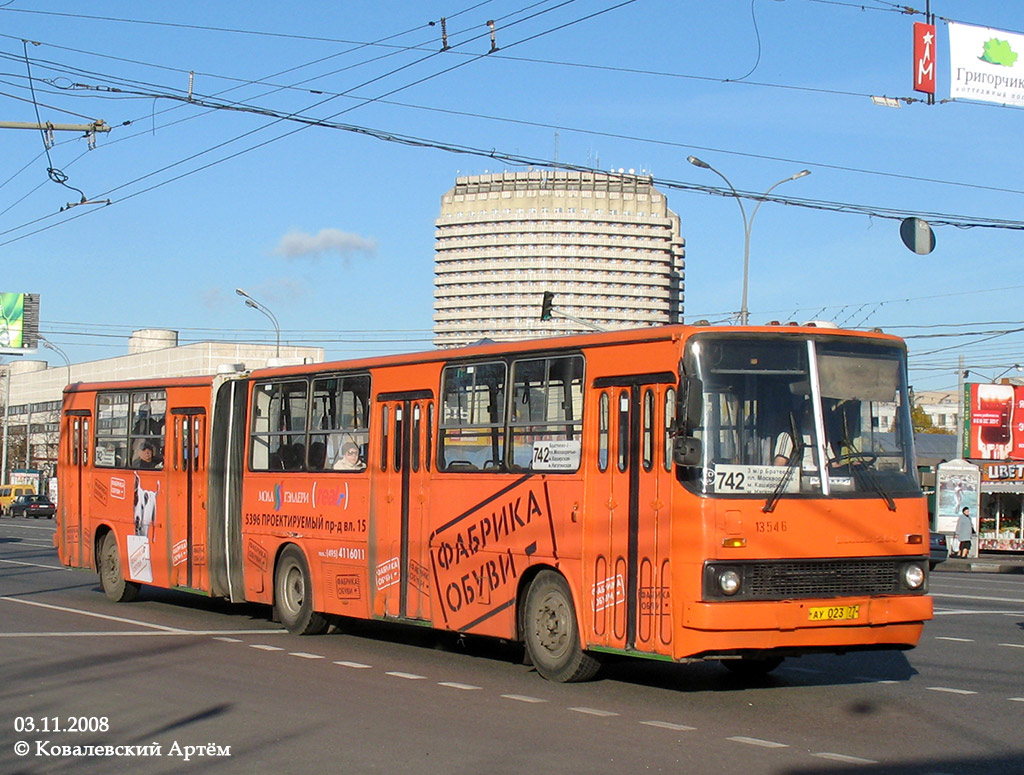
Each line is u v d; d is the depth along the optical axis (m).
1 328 61.03
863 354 11.02
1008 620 18.06
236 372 17.52
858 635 10.51
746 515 10.21
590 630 11.29
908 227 21.86
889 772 8.02
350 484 14.80
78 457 20.92
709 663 13.43
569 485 11.62
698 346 10.52
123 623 16.97
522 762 8.28
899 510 10.79
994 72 19.00
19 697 10.96
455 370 13.34
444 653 14.13
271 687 11.52
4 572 25.98
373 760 8.36
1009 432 48.94
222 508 17.25
